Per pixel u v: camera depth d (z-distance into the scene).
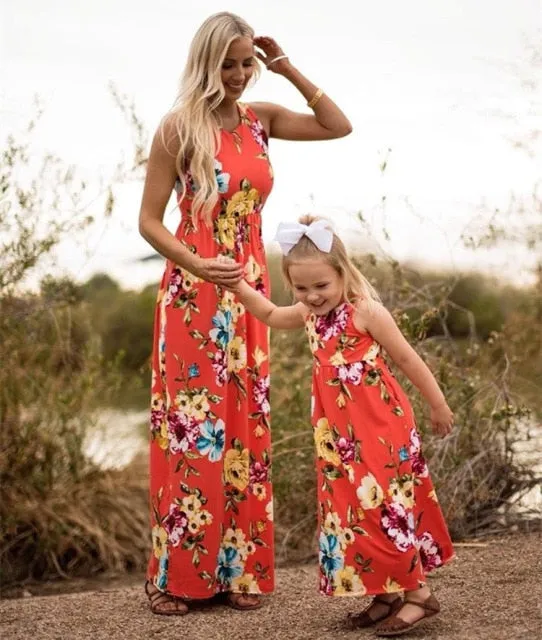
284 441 5.75
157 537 3.87
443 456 5.11
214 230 3.73
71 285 5.94
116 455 6.25
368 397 3.36
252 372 3.84
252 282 3.80
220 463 3.78
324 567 3.41
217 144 3.69
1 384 5.77
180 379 3.76
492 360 5.74
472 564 4.21
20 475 5.79
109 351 7.77
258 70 3.82
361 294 3.40
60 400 5.95
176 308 3.75
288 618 3.65
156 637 3.51
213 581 3.80
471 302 6.32
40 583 5.50
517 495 5.29
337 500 3.39
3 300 5.77
